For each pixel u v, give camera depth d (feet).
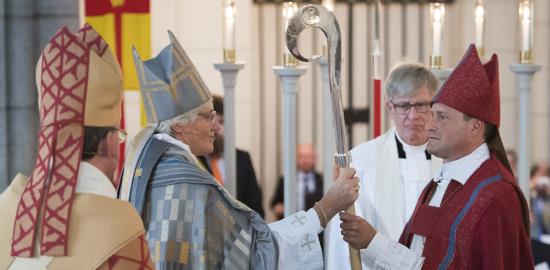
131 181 10.24
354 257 10.36
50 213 7.75
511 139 25.54
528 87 13.09
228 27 12.82
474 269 9.53
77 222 7.80
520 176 13.23
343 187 10.43
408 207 12.25
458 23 25.18
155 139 10.40
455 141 9.86
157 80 10.34
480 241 9.48
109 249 7.75
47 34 15.76
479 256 9.50
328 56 10.09
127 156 10.46
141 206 10.05
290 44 9.92
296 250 10.28
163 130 10.44
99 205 7.85
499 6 25.11
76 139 7.81
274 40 24.95
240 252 10.00
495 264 9.36
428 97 12.14
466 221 9.57
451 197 9.89
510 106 25.43
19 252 7.81
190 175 10.05
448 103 9.79
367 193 12.31
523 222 9.80
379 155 12.43
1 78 15.66
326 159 13.62
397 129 12.36
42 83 7.92
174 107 10.34
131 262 7.83
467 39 25.17
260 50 24.97
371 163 12.41
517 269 9.57
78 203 7.82
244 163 17.43
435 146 9.97
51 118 7.82
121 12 16.33
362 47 25.54
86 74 7.86
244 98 24.14
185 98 10.38
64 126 7.79
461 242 9.55
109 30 16.38
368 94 25.61
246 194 17.31
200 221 9.91
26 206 7.86
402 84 12.09
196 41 22.93
